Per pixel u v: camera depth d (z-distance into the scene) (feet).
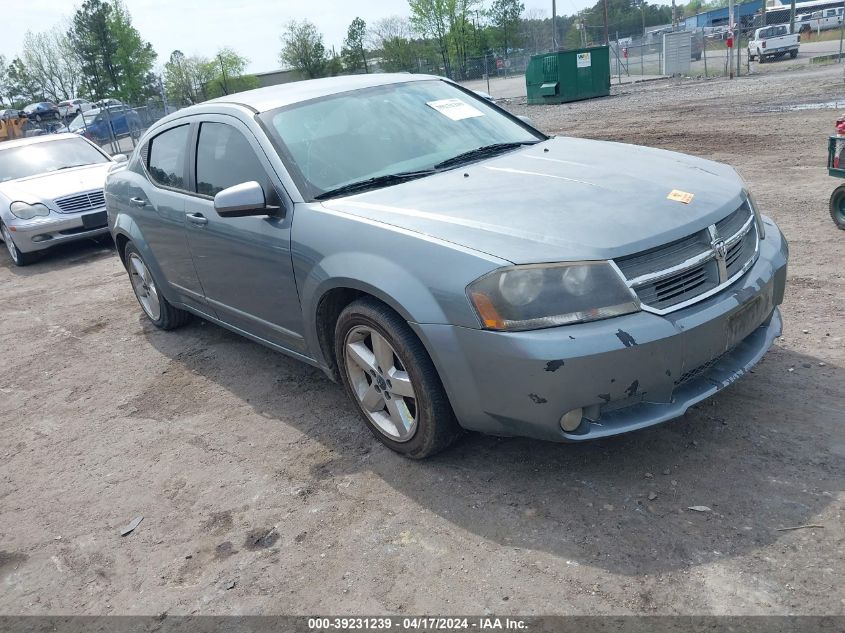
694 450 10.50
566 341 8.77
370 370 11.28
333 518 10.27
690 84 79.46
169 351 18.11
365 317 10.75
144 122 77.25
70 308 23.47
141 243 17.40
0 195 30.94
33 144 35.09
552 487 10.13
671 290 9.40
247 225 12.90
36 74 217.77
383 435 11.60
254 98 14.43
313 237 11.44
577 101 81.05
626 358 8.86
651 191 10.50
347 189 12.03
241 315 14.48
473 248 9.50
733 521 8.96
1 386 17.44
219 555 9.90
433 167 12.52
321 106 13.64
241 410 14.23
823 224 20.76
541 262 9.05
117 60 196.75
